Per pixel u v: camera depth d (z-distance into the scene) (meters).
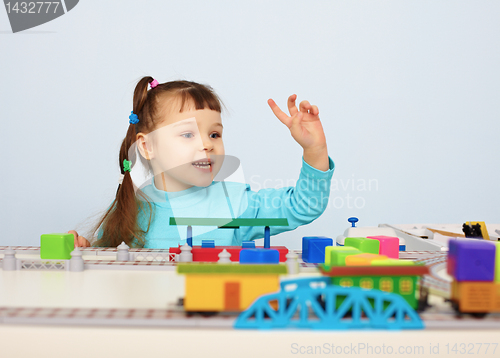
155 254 0.79
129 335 0.41
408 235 1.10
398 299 0.42
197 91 1.26
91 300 0.50
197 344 0.40
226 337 0.41
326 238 0.77
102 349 0.41
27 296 0.52
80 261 0.69
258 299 0.42
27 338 0.41
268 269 0.43
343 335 0.41
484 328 0.42
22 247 0.91
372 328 0.42
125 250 0.79
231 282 0.43
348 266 0.45
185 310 0.44
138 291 0.55
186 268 0.43
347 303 0.42
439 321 0.42
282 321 0.42
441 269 0.67
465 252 0.44
